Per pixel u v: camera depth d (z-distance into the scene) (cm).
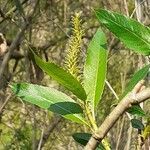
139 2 87
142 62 84
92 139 39
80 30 44
